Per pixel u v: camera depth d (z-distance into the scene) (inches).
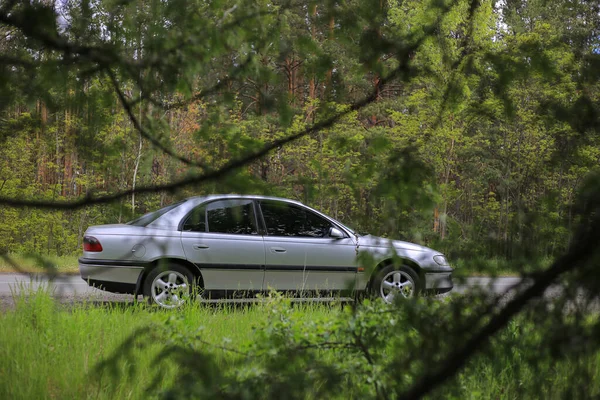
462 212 783.7
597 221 54.8
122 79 64.8
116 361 87.9
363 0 65.1
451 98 66.7
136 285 301.4
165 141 67.6
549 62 64.4
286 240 333.1
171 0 67.8
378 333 76.1
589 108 64.5
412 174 63.1
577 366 60.0
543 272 55.2
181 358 67.5
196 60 68.4
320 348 80.2
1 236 805.2
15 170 702.5
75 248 872.3
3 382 146.2
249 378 65.2
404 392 59.0
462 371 59.1
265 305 199.8
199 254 314.3
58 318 200.1
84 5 61.6
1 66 59.7
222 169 64.4
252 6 69.7
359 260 64.3
